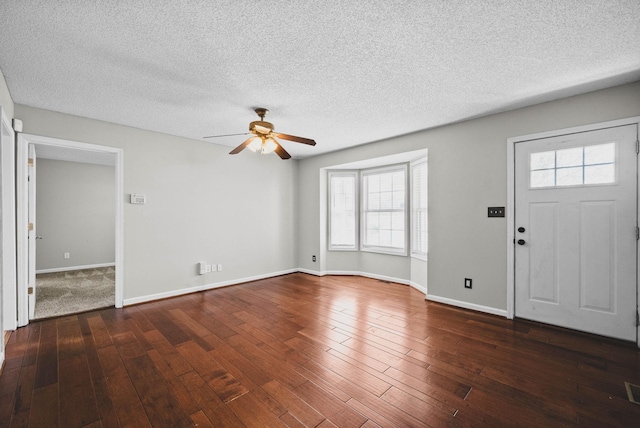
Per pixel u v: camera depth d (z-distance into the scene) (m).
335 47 1.96
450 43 1.92
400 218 4.88
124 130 3.60
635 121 2.48
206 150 4.38
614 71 2.30
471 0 1.52
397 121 3.48
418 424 1.58
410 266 4.71
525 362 2.23
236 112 3.16
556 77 2.40
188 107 3.02
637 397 1.81
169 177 3.98
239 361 2.27
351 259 5.45
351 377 2.04
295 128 3.76
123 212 3.59
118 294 3.56
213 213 4.45
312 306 3.61
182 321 3.11
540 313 2.99
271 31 1.78
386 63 2.17
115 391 1.88
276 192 5.35
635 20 1.67
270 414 1.67
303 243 5.65
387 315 3.28
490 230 3.29
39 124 3.03
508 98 2.83
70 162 6.03
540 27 1.75
